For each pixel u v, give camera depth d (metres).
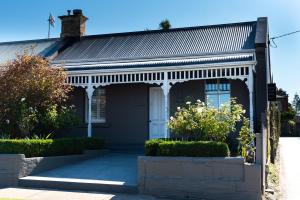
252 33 18.58
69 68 17.06
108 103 18.41
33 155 12.53
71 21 22.59
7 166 11.84
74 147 14.38
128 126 17.98
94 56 19.38
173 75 15.33
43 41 23.11
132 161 14.30
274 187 11.39
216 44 18.02
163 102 17.59
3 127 14.51
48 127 16.02
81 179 11.43
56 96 15.20
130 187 10.54
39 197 9.97
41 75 14.84
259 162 9.82
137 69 15.69
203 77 14.81
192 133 11.47
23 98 14.19
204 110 11.44
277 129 22.64
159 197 10.13
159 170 10.31
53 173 12.38
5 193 10.48
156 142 10.80
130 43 20.31
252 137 10.92
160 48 18.80
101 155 15.91
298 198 10.27
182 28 20.62
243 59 14.28
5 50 22.56
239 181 9.63
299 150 21.84
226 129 11.19
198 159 10.02
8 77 14.41
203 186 9.91
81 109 18.75
